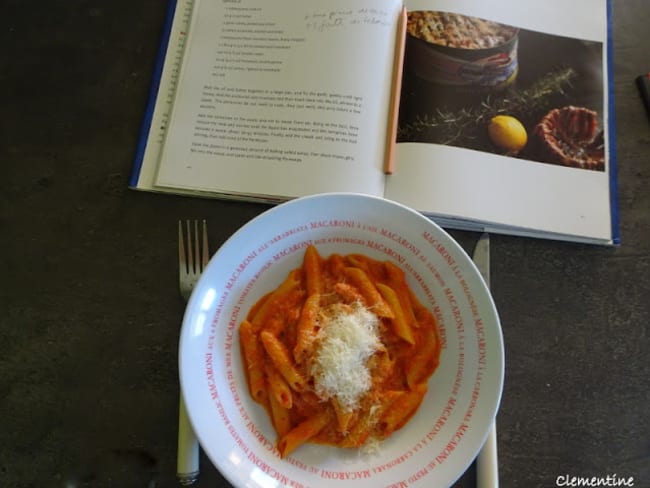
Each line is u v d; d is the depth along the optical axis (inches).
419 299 20.6
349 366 17.8
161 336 21.8
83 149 24.5
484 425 18.0
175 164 23.7
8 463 20.3
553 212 23.5
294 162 23.5
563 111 24.9
